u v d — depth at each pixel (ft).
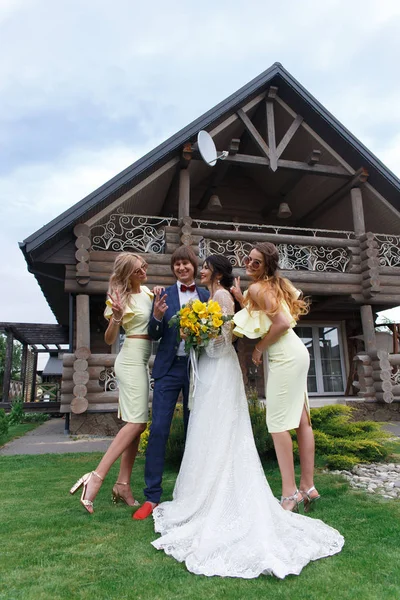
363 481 11.85
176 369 9.58
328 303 32.60
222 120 28.32
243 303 9.09
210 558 6.31
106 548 6.90
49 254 23.80
